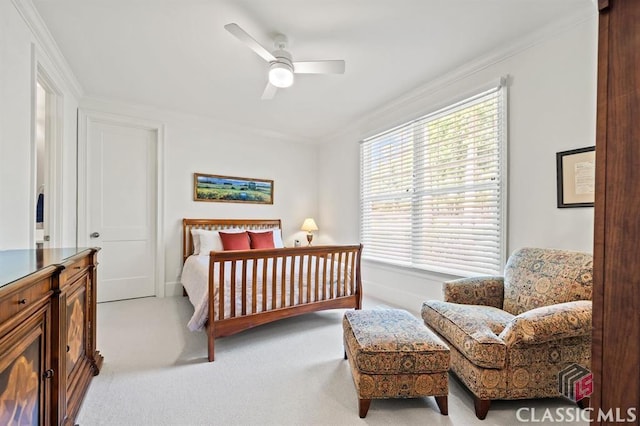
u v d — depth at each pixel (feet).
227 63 8.43
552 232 7.00
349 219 14.40
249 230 14.20
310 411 5.13
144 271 12.27
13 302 2.91
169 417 4.91
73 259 4.55
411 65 8.63
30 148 6.35
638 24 2.35
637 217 2.35
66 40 7.29
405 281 11.14
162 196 12.40
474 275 8.69
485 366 4.83
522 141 7.57
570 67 6.67
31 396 3.34
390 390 4.98
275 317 8.06
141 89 10.21
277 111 12.39
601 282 2.56
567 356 4.99
